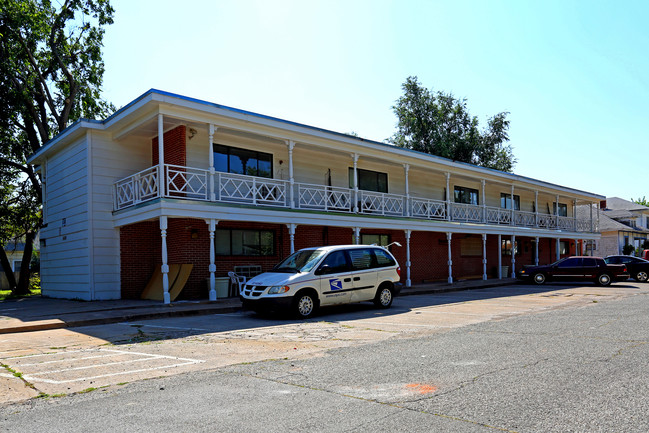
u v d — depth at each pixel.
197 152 16.72
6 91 23.56
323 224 18.16
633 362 6.30
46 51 25.80
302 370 6.23
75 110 27.06
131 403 4.91
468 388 5.22
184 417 4.46
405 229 21.58
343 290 12.41
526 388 5.17
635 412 4.35
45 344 8.57
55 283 19.09
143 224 17.19
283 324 10.70
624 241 45.84
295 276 11.60
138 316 11.83
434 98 47.25
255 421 4.31
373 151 20.78
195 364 6.70
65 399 5.10
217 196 16.92
